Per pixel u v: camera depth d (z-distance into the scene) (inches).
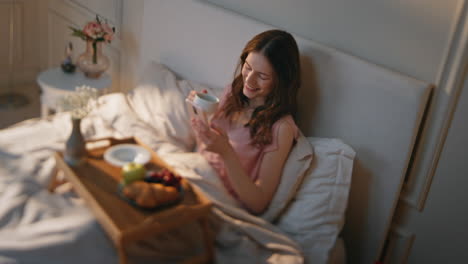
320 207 61.4
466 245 59.3
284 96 63.6
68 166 55.3
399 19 60.1
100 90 103.2
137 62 105.2
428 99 58.7
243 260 54.4
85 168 56.0
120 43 108.7
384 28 61.9
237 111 69.2
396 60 61.5
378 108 61.3
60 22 130.0
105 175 55.4
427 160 60.4
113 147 60.1
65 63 102.7
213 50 81.5
